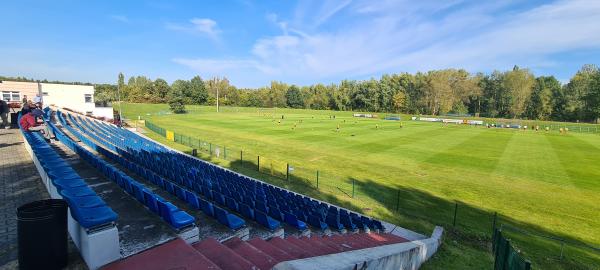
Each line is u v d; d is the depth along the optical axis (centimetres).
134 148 2342
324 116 9319
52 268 520
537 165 2891
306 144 3847
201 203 953
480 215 1669
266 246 733
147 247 631
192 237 718
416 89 12012
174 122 6394
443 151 3512
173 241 604
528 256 1232
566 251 1296
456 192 2041
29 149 1590
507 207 1800
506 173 2578
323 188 2028
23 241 497
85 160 1530
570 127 7262
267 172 2370
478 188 2141
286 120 7381
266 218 955
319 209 1430
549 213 1723
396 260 816
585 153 3566
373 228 1385
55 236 518
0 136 2172
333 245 909
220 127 5588
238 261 564
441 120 8725
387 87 12481
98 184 1095
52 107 4309
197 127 5534
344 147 3672
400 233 1405
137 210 824
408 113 12212
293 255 703
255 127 5653
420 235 1379
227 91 14125
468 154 3359
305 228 1077
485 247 1305
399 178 2361
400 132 5350
